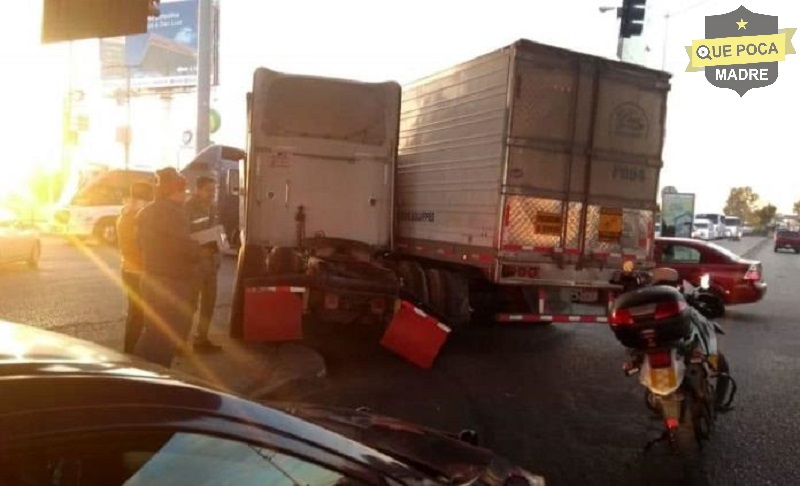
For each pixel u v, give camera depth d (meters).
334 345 10.09
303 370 8.06
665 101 10.65
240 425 2.01
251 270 9.97
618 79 10.30
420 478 2.37
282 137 10.86
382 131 11.19
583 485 5.33
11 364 1.84
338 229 11.07
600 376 8.93
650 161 10.58
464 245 10.80
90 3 9.57
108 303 12.14
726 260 14.88
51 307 11.57
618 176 10.40
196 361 8.15
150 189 7.50
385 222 11.22
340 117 11.05
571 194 10.11
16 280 14.99
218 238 8.57
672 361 5.55
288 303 9.10
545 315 10.07
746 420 7.11
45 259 19.89
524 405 7.47
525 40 9.67
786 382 8.87
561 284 10.08
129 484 1.75
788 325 14.19
